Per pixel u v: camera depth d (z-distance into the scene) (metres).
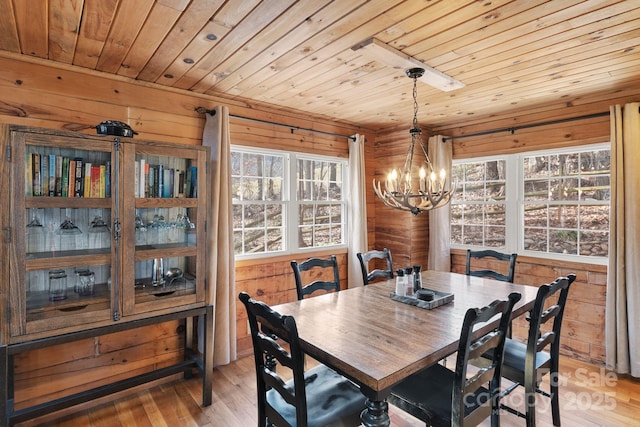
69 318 2.03
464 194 4.21
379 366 1.43
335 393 1.79
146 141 2.32
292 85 2.85
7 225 1.85
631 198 2.84
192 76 2.64
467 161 4.13
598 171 3.24
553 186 3.52
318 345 1.63
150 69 2.50
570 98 3.23
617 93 3.00
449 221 4.19
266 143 3.52
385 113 3.75
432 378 1.91
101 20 1.80
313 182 4.05
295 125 3.74
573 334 3.28
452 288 2.64
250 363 3.16
